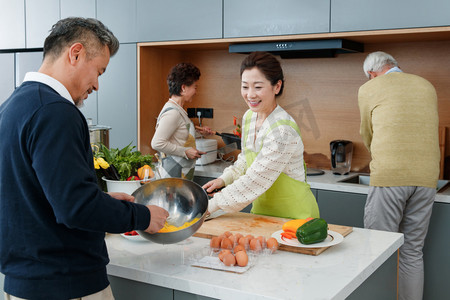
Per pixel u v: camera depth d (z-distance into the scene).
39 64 3.95
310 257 1.61
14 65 4.05
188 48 3.85
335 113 3.47
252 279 1.42
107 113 3.83
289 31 3.08
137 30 3.62
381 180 2.69
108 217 1.24
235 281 1.40
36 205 1.23
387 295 1.79
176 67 3.13
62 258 1.28
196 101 4.06
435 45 3.10
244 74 1.96
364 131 2.92
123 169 1.98
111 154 2.07
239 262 1.49
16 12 4.06
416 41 3.14
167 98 3.97
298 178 2.08
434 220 2.77
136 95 3.69
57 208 1.17
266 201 2.13
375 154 2.74
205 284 1.38
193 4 3.39
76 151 1.20
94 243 1.34
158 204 1.72
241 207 1.98
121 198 1.56
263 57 1.93
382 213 2.71
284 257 1.61
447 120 3.12
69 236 1.28
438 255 2.78
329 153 3.54
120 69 3.73
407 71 3.20
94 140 2.84
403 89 2.70
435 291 2.82
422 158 2.65
